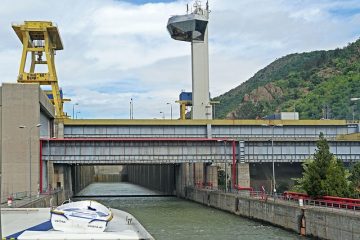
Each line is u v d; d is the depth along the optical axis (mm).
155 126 120062
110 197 129500
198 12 137750
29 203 63344
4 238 18703
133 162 100750
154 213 82438
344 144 103812
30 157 88625
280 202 64188
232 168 102062
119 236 19094
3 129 92188
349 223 45281
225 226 64625
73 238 18844
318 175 58906
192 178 123938
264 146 101688
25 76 112438
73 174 146375
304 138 125500
